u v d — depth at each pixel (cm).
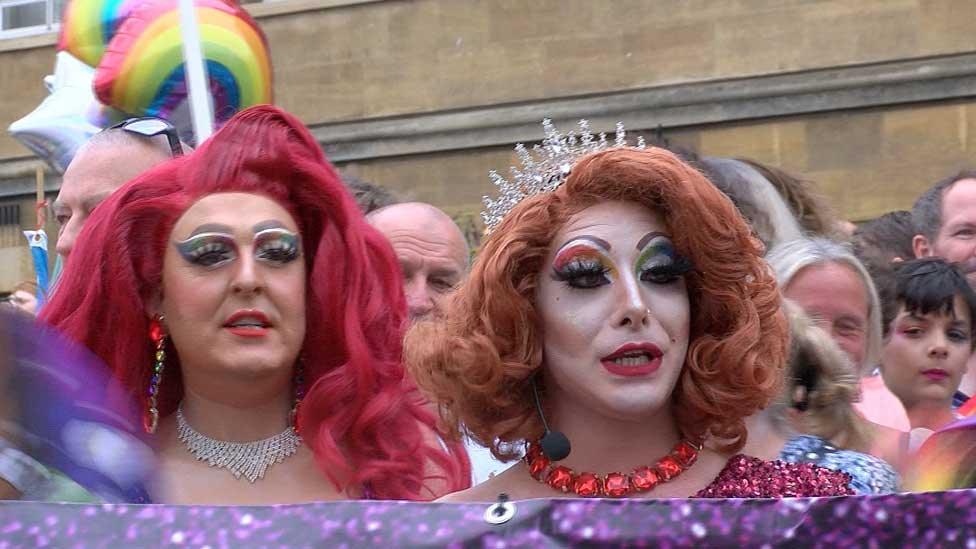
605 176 243
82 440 228
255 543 212
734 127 870
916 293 367
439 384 251
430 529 211
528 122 902
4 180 969
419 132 921
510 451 256
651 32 884
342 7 932
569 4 897
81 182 341
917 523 203
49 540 214
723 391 243
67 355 230
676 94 878
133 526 215
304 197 285
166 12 389
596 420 246
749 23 866
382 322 288
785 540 205
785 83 859
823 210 384
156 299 281
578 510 209
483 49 911
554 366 244
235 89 389
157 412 283
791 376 279
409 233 353
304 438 280
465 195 915
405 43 926
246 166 280
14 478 222
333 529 212
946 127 838
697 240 242
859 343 323
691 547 207
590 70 894
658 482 244
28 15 998
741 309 245
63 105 417
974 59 831
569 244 241
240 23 395
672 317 241
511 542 209
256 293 271
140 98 386
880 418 340
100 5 421
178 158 287
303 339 281
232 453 276
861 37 850
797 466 244
